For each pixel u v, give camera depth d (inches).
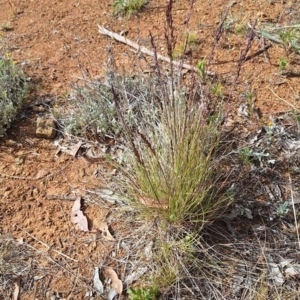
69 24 49.8
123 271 32.1
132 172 35.9
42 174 37.6
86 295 31.2
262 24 48.1
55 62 45.8
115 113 39.5
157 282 30.8
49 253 33.2
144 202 33.4
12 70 42.6
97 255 33.0
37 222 34.9
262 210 34.5
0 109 39.8
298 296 30.4
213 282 31.1
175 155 31.6
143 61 45.1
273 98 41.6
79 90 41.2
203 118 32.3
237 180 35.7
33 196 36.3
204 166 32.2
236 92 41.8
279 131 38.9
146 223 33.8
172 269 31.1
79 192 36.4
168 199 32.2
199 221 32.8
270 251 32.5
